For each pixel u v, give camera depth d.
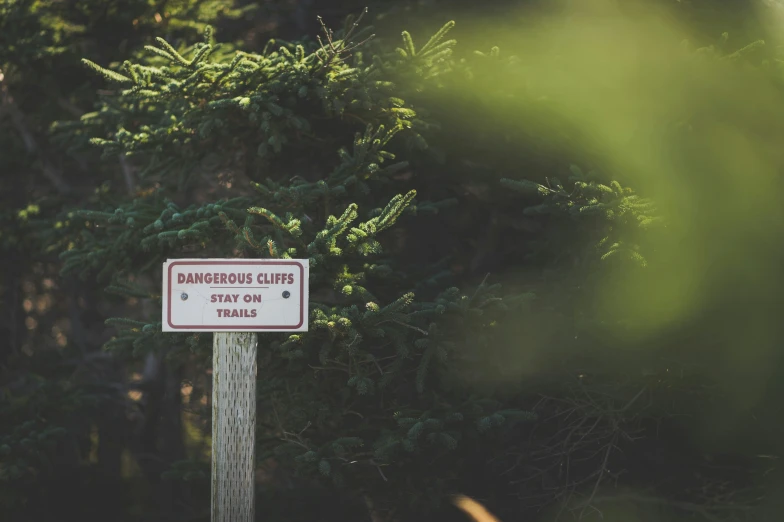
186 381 12.05
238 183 8.45
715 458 6.96
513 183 5.85
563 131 6.74
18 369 11.51
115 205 7.62
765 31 6.74
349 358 5.54
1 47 8.87
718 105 6.25
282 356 5.40
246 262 3.86
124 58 8.80
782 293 5.64
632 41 6.61
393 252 7.65
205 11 8.49
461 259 8.03
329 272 5.67
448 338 5.71
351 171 5.98
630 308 5.87
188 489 10.25
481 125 6.89
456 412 5.65
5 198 11.51
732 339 5.80
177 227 5.82
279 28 9.24
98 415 12.06
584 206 5.65
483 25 7.53
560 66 6.71
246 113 6.25
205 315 3.84
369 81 6.20
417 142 6.39
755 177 5.91
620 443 6.93
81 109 10.31
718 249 5.65
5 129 11.41
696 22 6.89
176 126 6.39
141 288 6.18
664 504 6.99
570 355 6.28
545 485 6.88
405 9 8.00
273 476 9.89
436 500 6.17
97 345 14.02
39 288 13.60
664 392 6.39
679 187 5.88
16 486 8.78
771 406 6.17
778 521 6.55
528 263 7.34
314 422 6.14
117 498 10.19
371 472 6.18
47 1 8.72
